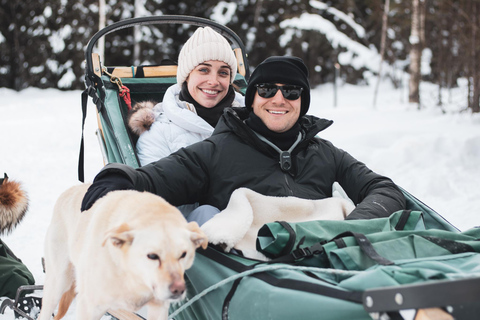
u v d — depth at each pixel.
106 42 19.83
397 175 6.48
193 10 21.42
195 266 2.19
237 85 3.77
